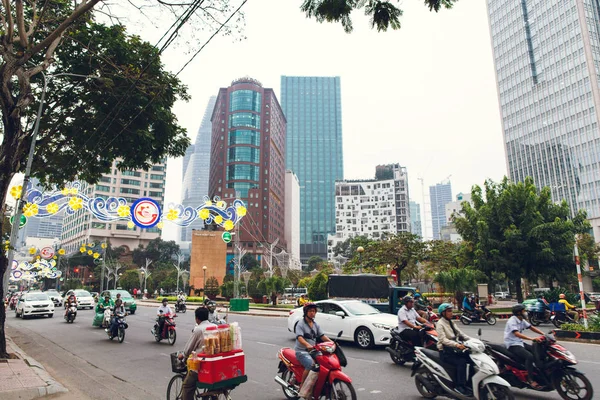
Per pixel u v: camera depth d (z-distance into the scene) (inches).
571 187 3314.5
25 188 531.2
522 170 3777.1
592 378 319.9
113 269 3267.7
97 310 760.3
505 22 4042.8
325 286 1096.8
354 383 309.0
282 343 523.8
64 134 622.2
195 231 2326.5
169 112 662.5
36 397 274.7
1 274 414.6
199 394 220.4
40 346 537.0
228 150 4534.9
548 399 271.9
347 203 5590.6
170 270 2930.6
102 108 598.2
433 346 351.9
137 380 332.5
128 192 4249.5
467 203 1116.5
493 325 795.4
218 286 2033.7
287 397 267.0
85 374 360.8
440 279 1010.7
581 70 3292.3
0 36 381.4
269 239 4468.5
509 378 282.0
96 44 563.2
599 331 525.3
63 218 5034.5
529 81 3752.5
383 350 451.2
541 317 773.3
